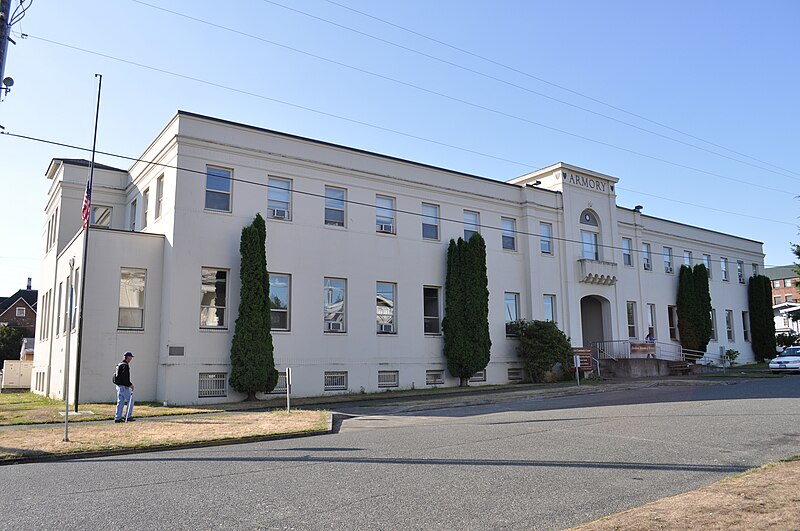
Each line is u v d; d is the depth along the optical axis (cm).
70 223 2770
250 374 2131
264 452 1088
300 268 2400
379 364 2573
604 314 3628
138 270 2198
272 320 2320
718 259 4666
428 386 2731
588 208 3556
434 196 2886
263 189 2355
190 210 2181
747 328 4844
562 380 3122
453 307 2797
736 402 1817
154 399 2147
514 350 3100
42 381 2930
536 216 3281
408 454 1028
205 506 688
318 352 2402
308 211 2456
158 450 1142
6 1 1117
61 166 2788
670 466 898
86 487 796
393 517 639
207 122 2245
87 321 2075
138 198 2639
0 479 862
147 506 689
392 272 2680
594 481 802
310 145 2492
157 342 2180
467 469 890
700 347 4169
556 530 590
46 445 1142
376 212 2680
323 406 2019
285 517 641
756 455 983
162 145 2350
